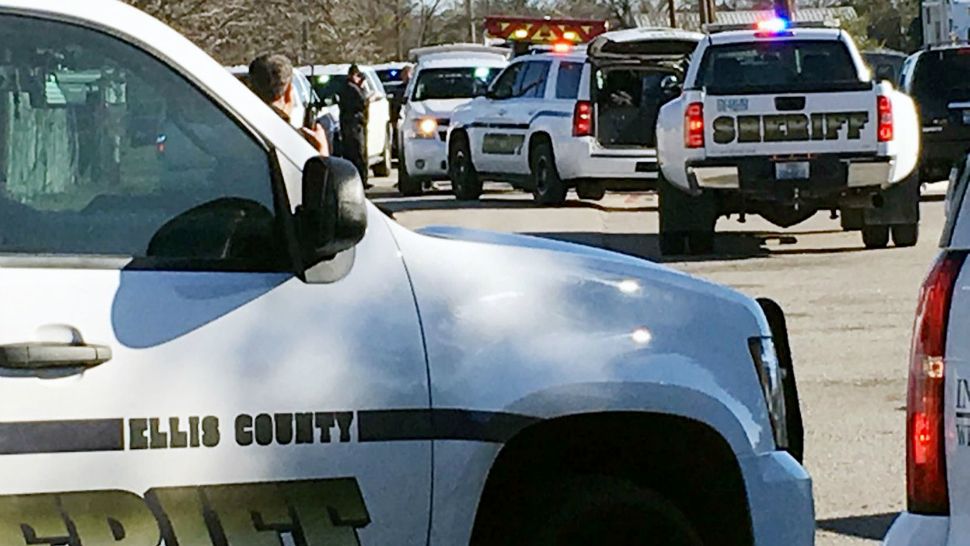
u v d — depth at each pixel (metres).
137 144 4.38
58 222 4.25
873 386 9.91
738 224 18.94
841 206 15.76
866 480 7.92
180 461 4.21
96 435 4.13
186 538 4.21
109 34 4.38
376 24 59.16
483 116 23.14
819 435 8.75
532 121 21.89
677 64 21.00
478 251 4.77
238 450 4.28
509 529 4.83
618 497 4.89
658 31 21.16
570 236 18.09
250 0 32.94
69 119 4.33
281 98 9.49
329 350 4.41
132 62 4.39
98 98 4.36
